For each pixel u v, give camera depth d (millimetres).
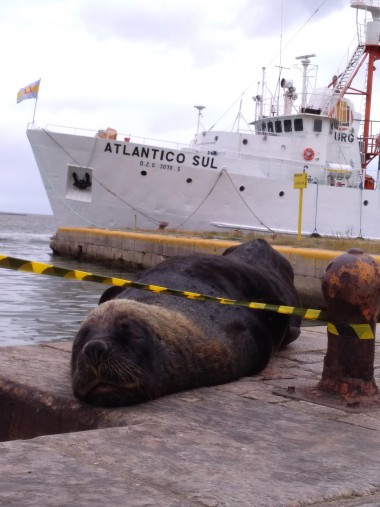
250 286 6055
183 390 4766
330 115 32875
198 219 30297
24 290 16047
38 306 13188
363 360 4516
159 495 2658
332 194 31953
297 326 7273
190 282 5621
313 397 4586
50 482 2723
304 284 15812
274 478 2975
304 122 32312
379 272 4488
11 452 3105
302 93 33406
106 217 30047
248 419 4047
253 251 6980
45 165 30047
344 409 4340
